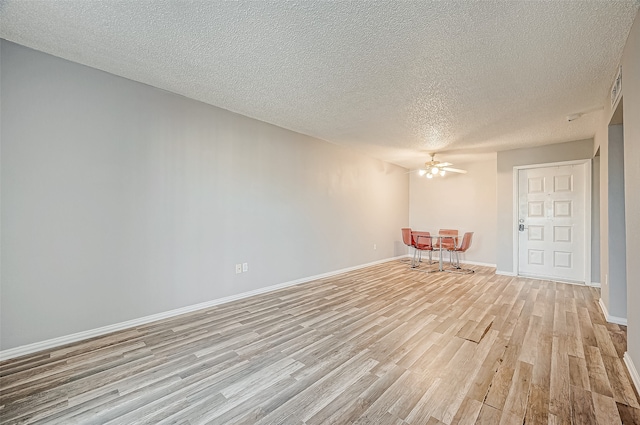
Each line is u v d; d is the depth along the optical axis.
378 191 6.30
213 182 3.46
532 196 5.02
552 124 3.81
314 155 4.77
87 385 1.87
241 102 3.32
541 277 4.93
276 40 2.14
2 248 2.20
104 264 2.66
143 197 2.90
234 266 3.66
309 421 1.55
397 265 6.13
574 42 2.10
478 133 4.24
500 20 1.87
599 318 3.05
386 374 2.00
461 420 1.55
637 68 1.79
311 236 4.74
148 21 1.95
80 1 1.76
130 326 2.80
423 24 1.93
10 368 2.07
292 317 3.07
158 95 3.01
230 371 2.03
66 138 2.47
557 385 1.86
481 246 6.36
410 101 3.17
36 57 2.33
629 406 1.66
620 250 2.94
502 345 2.43
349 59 2.38
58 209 2.43
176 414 1.61
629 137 2.01
